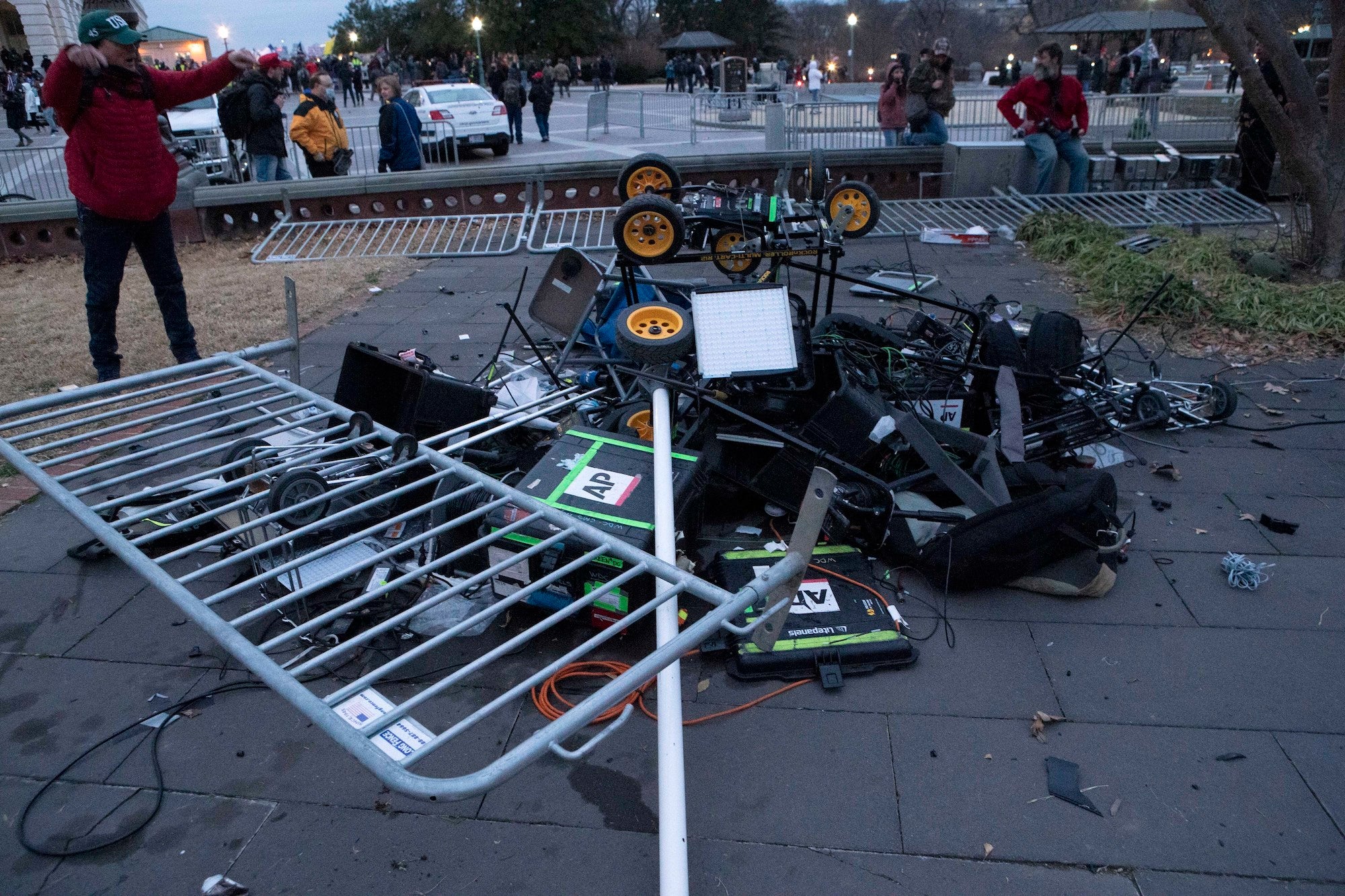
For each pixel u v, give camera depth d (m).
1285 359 5.85
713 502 3.98
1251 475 4.34
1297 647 3.15
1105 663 3.10
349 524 3.62
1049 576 3.43
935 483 3.82
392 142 11.00
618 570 3.07
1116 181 10.80
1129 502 4.12
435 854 2.41
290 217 9.90
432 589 3.40
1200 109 12.19
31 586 3.57
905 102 11.88
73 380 5.68
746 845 2.43
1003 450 3.70
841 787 2.61
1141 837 2.43
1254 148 10.06
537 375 4.99
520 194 10.51
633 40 54.31
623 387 4.51
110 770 2.70
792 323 4.23
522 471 3.87
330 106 10.66
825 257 8.54
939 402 4.19
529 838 2.46
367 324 6.81
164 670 3.12
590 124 20.56
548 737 1.67
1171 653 3.14
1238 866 2.34
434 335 6.48
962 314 4.82
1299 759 2.67
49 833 2.49
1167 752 2.71
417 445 3.18
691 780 2.64
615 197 10.65
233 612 3.38
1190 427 4.87
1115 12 24.81
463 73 36.59
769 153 10.53
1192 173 10.67
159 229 5.39
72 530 3.97
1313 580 3.52
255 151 10.52
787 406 4.03
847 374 3.91
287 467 3.21
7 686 3.04
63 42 31.16
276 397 3.54
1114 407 4.36
